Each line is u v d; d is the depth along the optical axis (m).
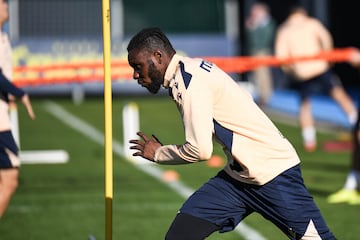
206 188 14.86
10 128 19.30
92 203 26.73
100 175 32.00
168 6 63.59
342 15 71.25
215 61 29.55
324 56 30.44
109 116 15.51
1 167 19.31
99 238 21.91
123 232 22.55
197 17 64.06
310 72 38.78
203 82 13.82
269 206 14.51
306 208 14.46
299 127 47.50
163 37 14.12
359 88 72.69
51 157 35.72
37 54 59.44
